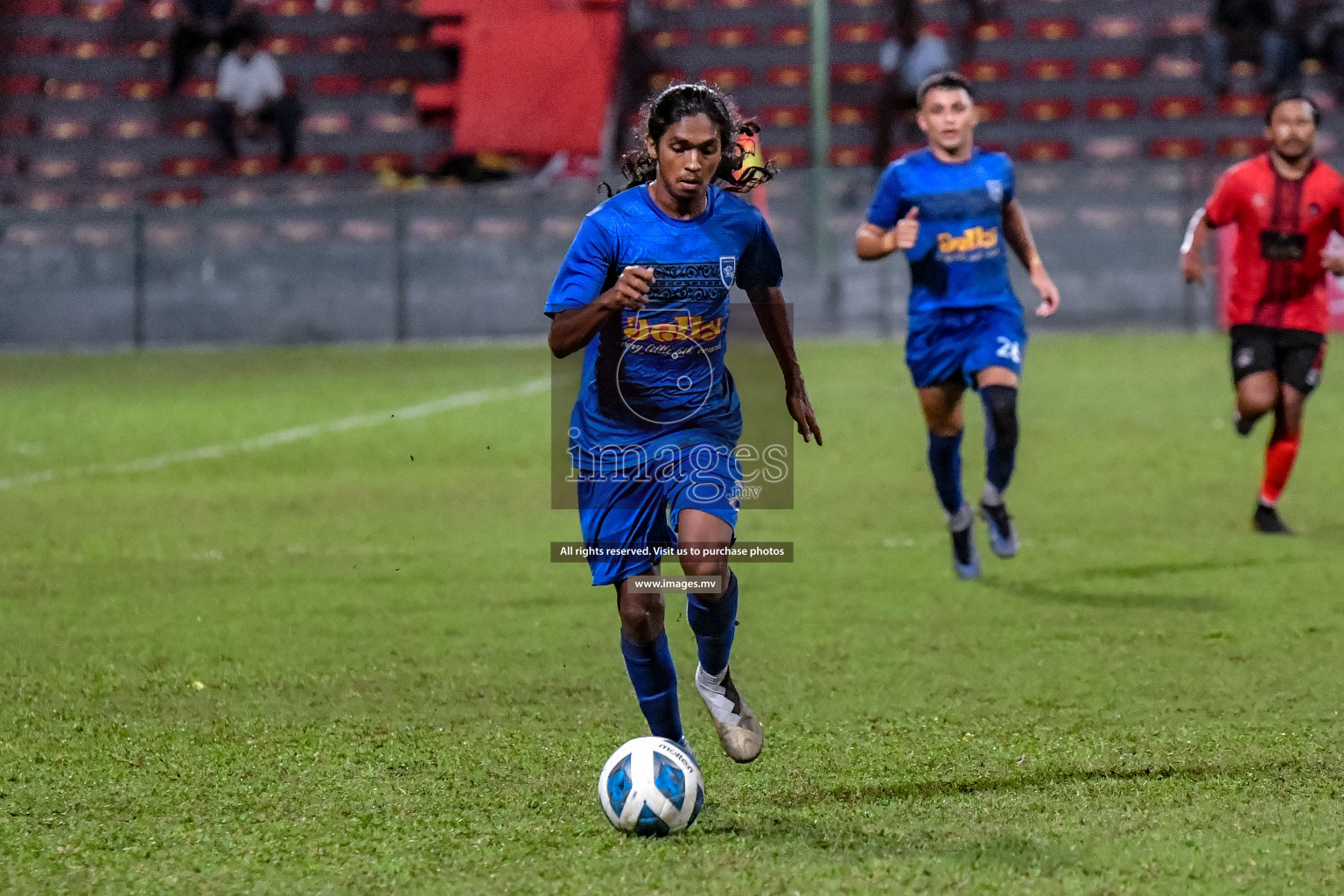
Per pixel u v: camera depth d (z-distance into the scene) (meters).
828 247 75.38
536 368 63.97
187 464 43.06
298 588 27.39
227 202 78.88
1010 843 13.81
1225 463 40.38
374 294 77.69
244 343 77.94
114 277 78.25
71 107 89.81
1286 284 30.00
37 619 25.05
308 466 42.53
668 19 89.50
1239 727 17.78
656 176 15.12
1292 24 84.50
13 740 17.95
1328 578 26.69
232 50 85.38
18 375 64.69
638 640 15.02
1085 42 87.25
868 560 29.41
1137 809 14.77
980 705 19.09
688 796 14.12
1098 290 74.81
